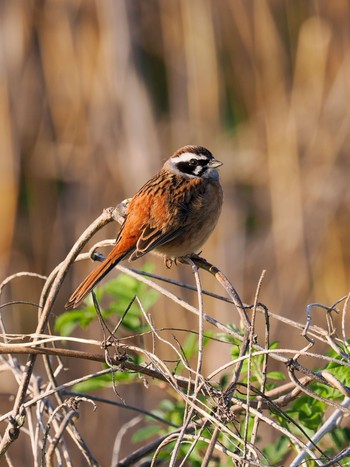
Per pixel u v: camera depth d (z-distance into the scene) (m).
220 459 6.69
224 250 13.15
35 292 13.16
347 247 13.11
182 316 12.25
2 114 12.85
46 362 6.38
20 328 12.98
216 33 13.20
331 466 5.49
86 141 13.12
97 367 12.12
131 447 11.84
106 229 13.04
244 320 5.64
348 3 13.46
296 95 13.33
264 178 13.46
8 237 12.85
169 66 13.35
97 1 13.12
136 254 7.30
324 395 6.36
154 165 13.02
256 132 13.48
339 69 13.34
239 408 6.36
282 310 12.80
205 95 13.15
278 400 6.20
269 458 6.59
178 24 13.24
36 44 13.05
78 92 13.06
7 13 13.00
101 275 6.72
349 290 12.95
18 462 11.58
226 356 11.61
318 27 13.36
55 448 5.94
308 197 13.17
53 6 13.02
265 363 5.54
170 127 13.31
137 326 7.61
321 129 13.27
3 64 12.91
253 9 13.30
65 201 13.18
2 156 12.87
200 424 5.96
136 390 11.94
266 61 13.31
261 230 13.44
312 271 12.96
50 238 13.16
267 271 13.05
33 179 13.18
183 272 12.67
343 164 13.25
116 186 13.09
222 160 13.30
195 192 7.95
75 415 6.08
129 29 13.17
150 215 7.66
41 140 13.13
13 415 5.92
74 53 13.04
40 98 13.11
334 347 5.40
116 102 13.09
